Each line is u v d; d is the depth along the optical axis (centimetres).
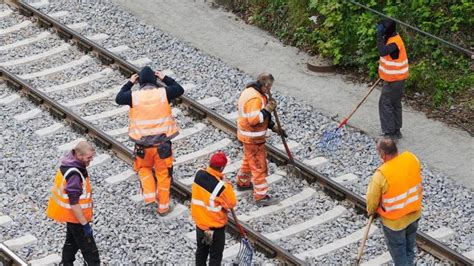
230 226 2378
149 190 2430
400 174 2070
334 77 3181
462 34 3297
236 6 3556
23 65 3133
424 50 3238
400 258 2142
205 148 2719
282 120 2881
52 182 2545
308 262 2264
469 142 2820
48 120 2833
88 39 3209
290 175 2606
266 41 3372
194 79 3083
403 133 2866
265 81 2389
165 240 2345
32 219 2400
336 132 2788
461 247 2333
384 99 2762
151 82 2433
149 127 2389
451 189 2564
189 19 3484
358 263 2116
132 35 3334
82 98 2961
